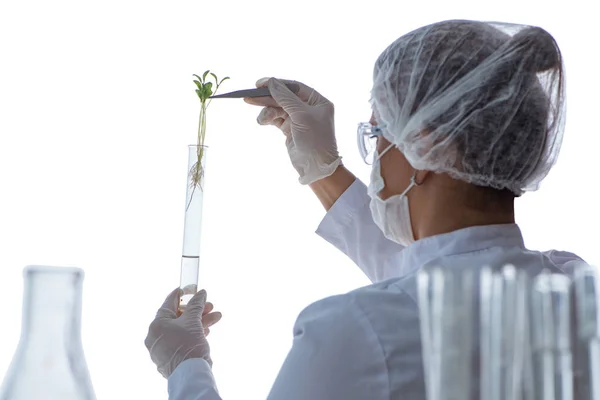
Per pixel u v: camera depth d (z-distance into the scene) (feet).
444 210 4.17
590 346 3.64
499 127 4.04
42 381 3.37
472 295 3.73
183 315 4.79
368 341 3.77
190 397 4.30
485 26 4.33
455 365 3.55
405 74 4.28
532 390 3.54
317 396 3.76
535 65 4.17
